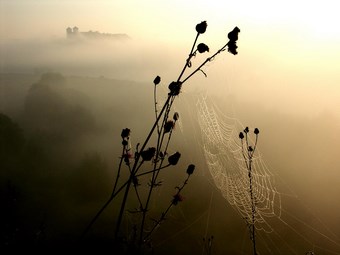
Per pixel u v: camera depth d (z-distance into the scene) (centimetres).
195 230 2045
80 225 2519
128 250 204
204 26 207
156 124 209
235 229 2089
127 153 223
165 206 1705
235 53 207
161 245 1889
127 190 202
